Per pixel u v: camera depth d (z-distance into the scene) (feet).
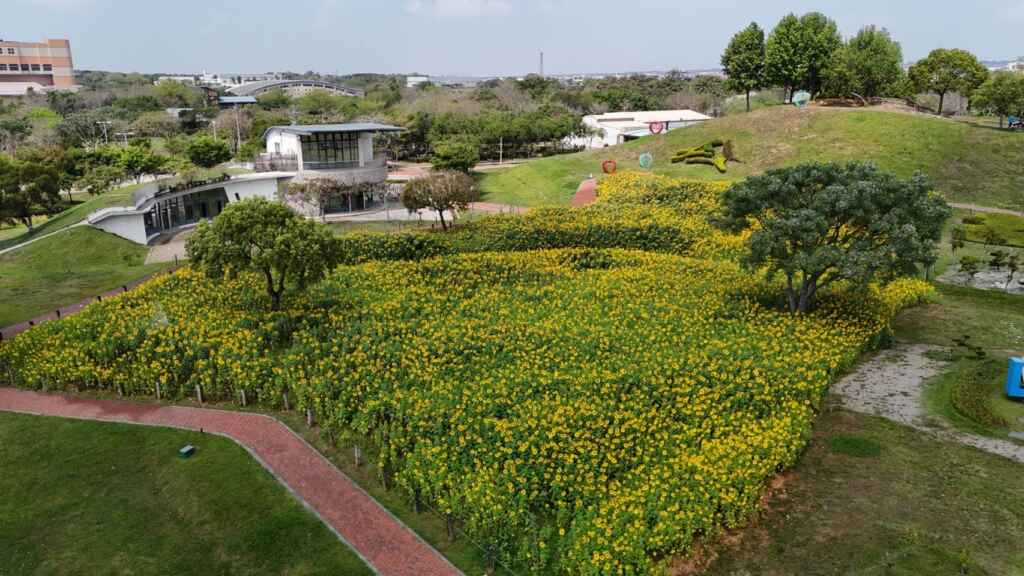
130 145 283.18
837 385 78.69
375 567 50.93
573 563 48.21
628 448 61.00
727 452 57.47
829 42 249.96
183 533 55.72
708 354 77.05
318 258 88.94
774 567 49.34
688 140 223.71
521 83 549.95
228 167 231.71
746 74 250.37
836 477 59.98
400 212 199.11
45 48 558.56
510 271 110.01
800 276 102.94
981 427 67.92
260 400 76.02
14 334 99.30
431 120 332.39
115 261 148.87
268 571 51.16
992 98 201.98
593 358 76.89
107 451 67.72
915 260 79.46
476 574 49.93
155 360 80.89
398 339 81.82
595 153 235.20
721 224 93.40
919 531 52.13
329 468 63.57
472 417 64.34
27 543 55.26
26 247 147.13
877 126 202.28
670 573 49.14
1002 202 166.30
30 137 303.68
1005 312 103.45
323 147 203.31
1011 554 49.32
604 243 131.75
